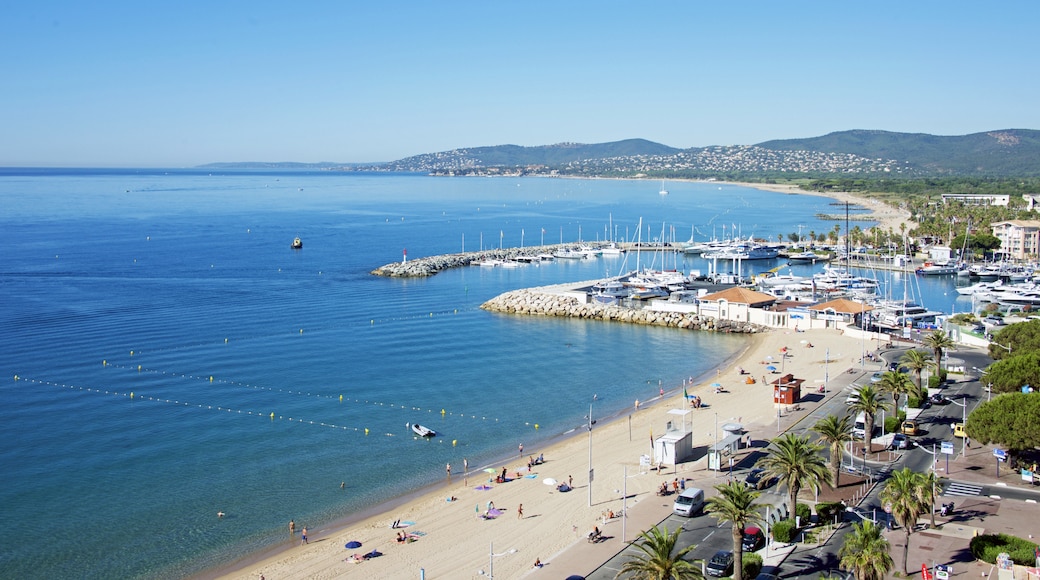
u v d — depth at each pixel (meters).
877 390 124.88
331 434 130.00
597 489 104.12
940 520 88.19
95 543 91.19
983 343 182.12
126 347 186.62
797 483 85.25
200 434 128.50
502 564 84.06
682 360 184.38
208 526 95.94
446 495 105.31
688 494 93.94
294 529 95.19
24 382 156.12
